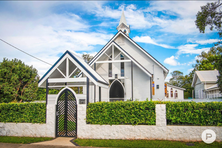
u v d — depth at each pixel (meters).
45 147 8.41
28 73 23.42
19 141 9.41
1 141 9.53
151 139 9.03
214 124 8.66
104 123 9.59
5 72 21.28
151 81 19.09
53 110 10.28
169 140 8.84
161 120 9.01
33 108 10.53
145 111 9.20
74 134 10.09
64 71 12.25
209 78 30.45
